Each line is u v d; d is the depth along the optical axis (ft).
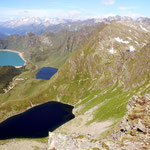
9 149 346.33
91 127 407.44
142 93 476.95
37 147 351.87
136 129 146.61
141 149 110.93
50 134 173.68
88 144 132.57
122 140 131.75
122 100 505.66
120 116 377.30
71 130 466.29
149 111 172.24
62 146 145.89
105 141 130.11
